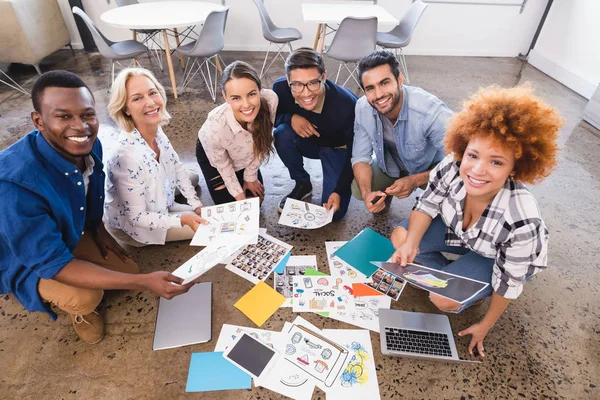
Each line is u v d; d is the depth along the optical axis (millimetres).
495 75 4594
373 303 1636
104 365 1413
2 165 1085
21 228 1060
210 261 1418
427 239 1612
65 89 1066
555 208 2385
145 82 1486
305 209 1935
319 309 1605
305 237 2020
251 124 1792
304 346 1460
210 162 1932
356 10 3959
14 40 3699
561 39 4520
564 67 4395
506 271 1214
